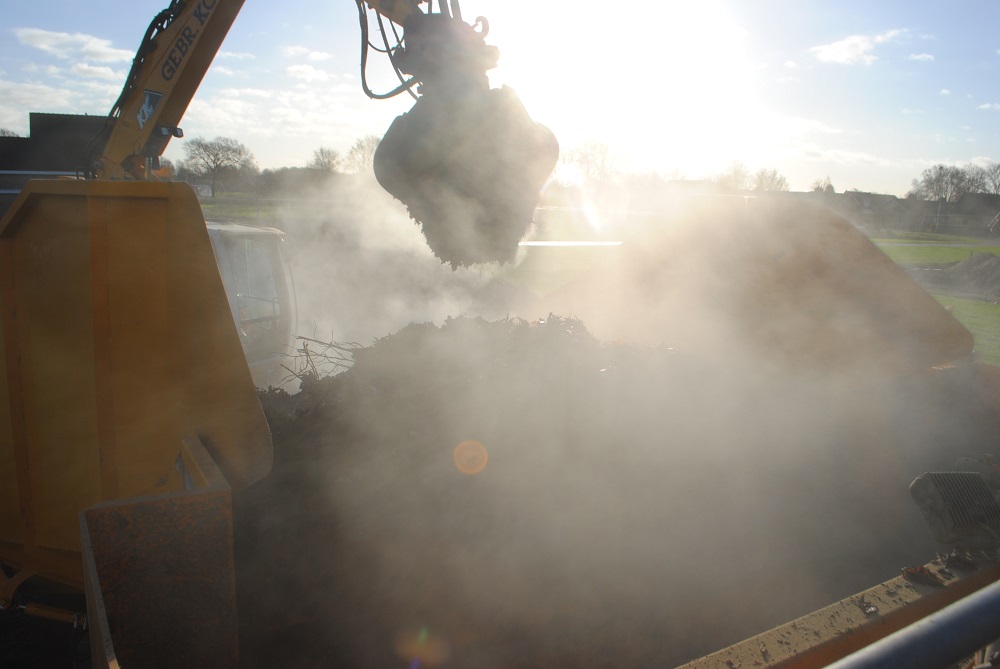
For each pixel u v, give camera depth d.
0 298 2.55
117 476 2.33
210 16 4.34
